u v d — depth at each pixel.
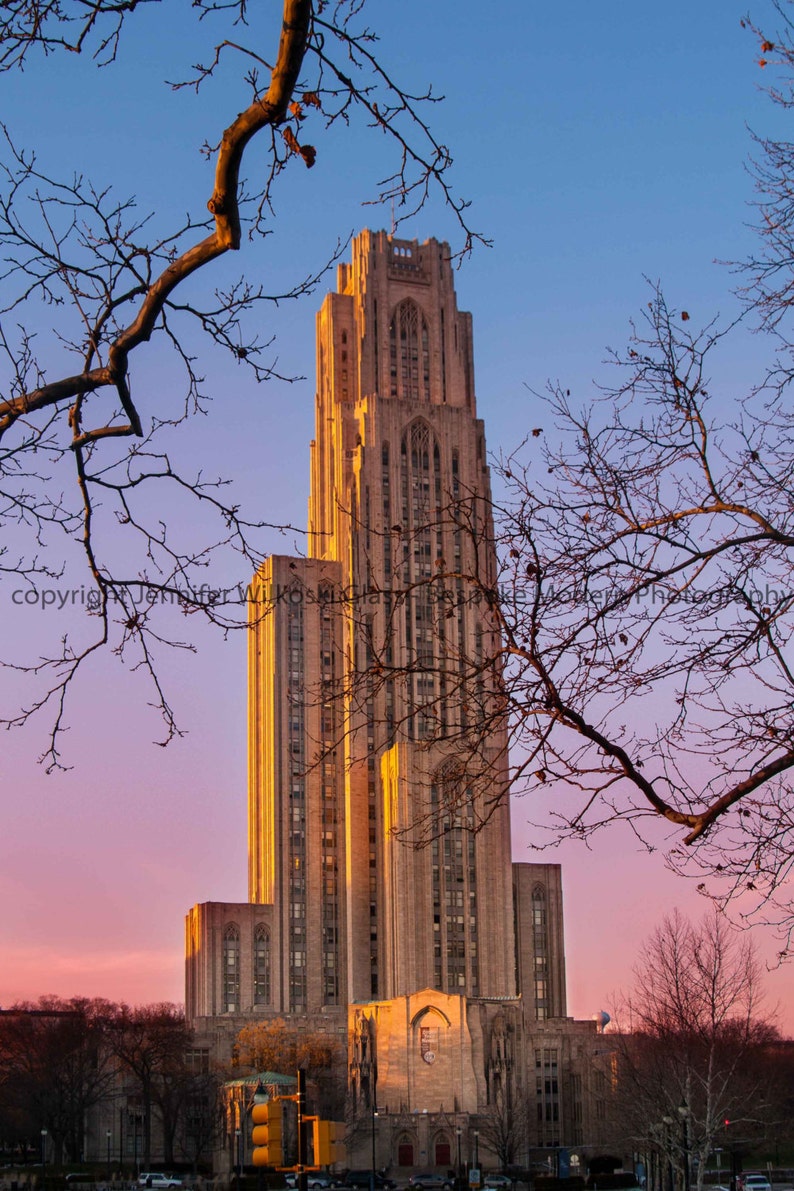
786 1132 182.75
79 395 24.70
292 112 21.50
